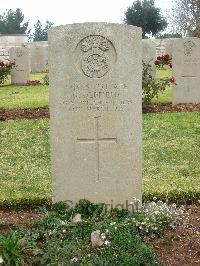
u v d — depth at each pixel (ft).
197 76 20.76
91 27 9.32
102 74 9.45
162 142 15.01
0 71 32.71
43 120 17.67
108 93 9.50
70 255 8.21
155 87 20.27
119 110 9.56
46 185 11.53
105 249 8.27
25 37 65.41
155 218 9.04
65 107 9.52
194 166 12.93
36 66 46.42
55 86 9.47
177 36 66.39
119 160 9.69
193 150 14.28
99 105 9.53
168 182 11.59
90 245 8.44
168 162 13.30
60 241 8.51
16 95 26.14
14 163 13.37
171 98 22.50
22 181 11.93
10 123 17.35
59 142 9.63
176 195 10.77
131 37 9.39
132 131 9.63
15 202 10.52
